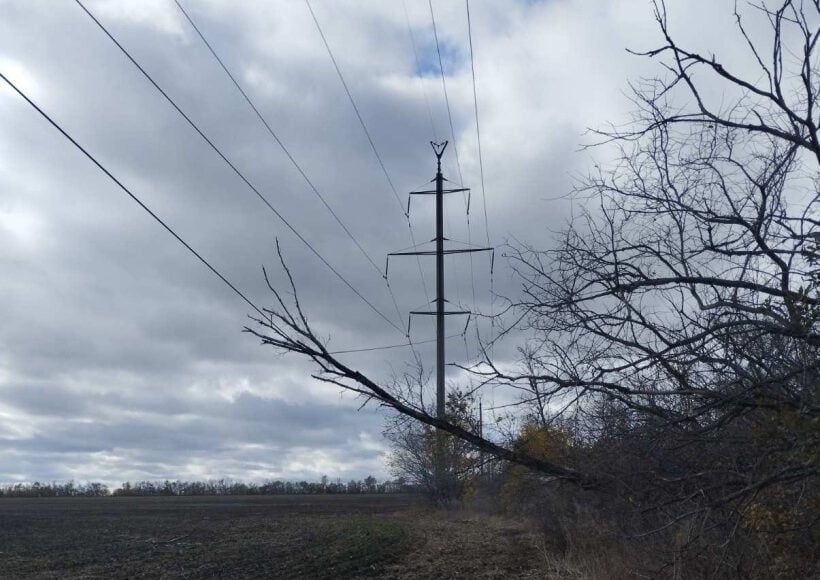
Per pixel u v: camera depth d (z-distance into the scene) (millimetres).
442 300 39188
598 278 10914
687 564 11898
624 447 11523
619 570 14203
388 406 12492
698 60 9820
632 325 11078
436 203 40531
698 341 10562
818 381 9750
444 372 38469
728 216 10117
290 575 19469
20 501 78625
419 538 27359
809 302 9383
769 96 9602
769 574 11188
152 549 26594
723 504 10242
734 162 10188
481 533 27203
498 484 21047
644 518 12234
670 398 11422
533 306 11352
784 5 9289
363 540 27438
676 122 10359
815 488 10617
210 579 18984
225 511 52875
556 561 17391
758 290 9969
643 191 10711
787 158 9680
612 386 11320
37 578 19609
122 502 74375
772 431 10273
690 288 10547
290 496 93000
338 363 11422
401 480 42500
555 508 18016
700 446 11078
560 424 12648
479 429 15719
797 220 9836
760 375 10102
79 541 30188
